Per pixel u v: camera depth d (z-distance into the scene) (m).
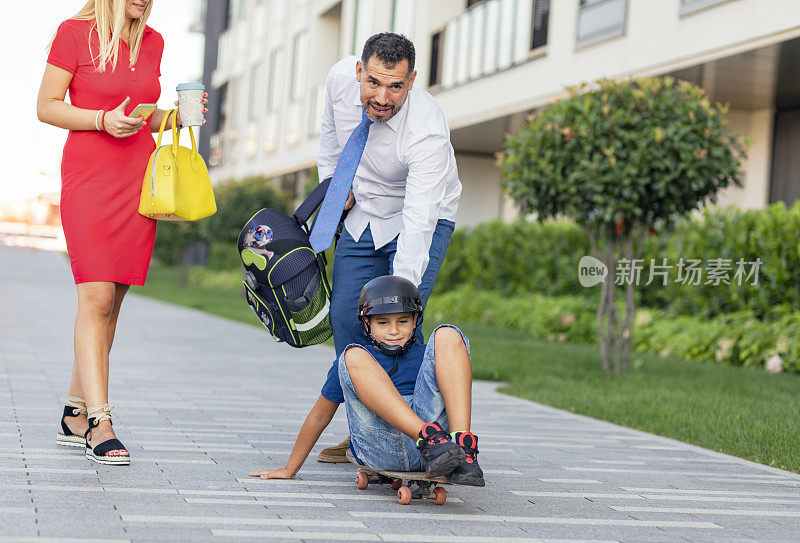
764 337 12.60
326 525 3.98
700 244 14.17
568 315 16.30
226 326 17.94
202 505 4.22
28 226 75.44
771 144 16.61
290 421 6.99
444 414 4.45
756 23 12.67
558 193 11.01
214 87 49.81
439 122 5.09
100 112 5.30
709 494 5.12
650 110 10.38
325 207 5.19
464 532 3.98
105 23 5.43
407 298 4.46
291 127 35.75
